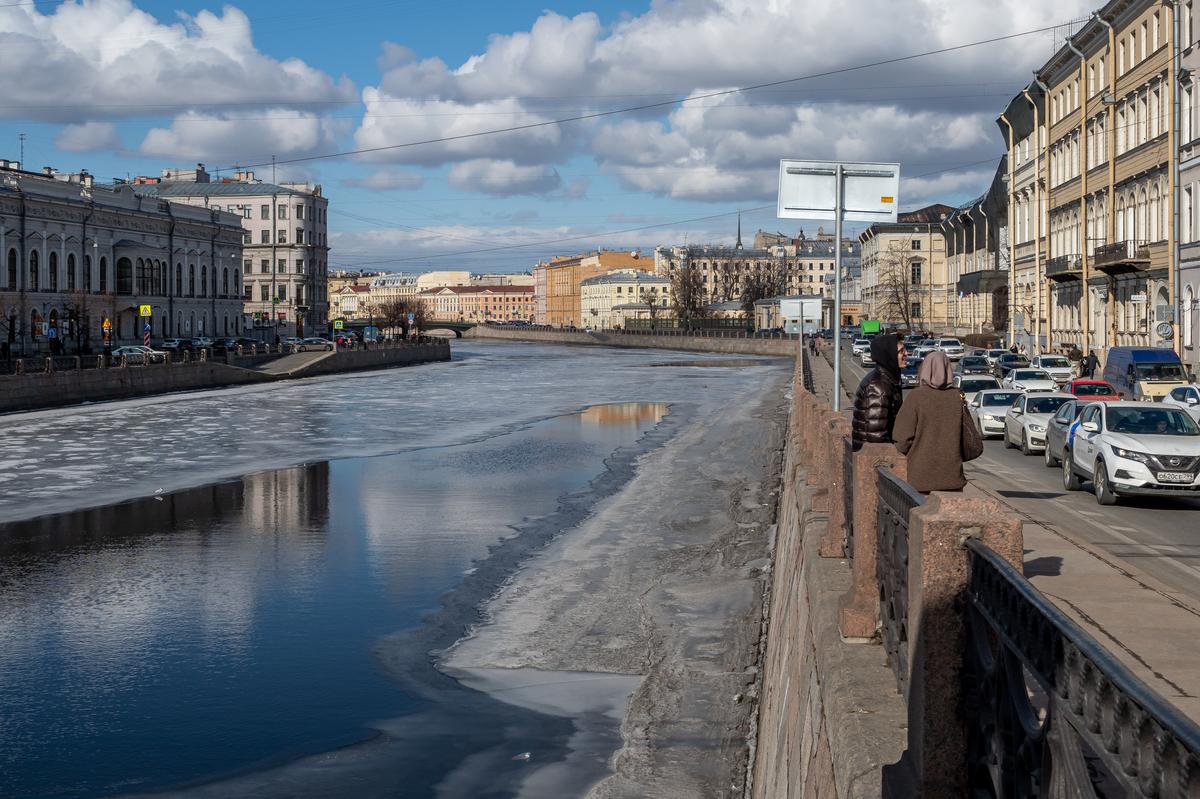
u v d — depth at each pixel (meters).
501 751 12.55
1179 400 29.98
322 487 32.00
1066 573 10.41
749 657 15.41
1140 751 2.14
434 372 100.81
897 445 7.95
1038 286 66.31
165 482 32.94
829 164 14.88
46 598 19.42
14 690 14.75
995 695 3.26
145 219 103.69
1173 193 43.03
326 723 13.55
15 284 83.50
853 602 6.12
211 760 12.48
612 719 13.41
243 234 126.25
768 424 48.69
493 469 35.75
